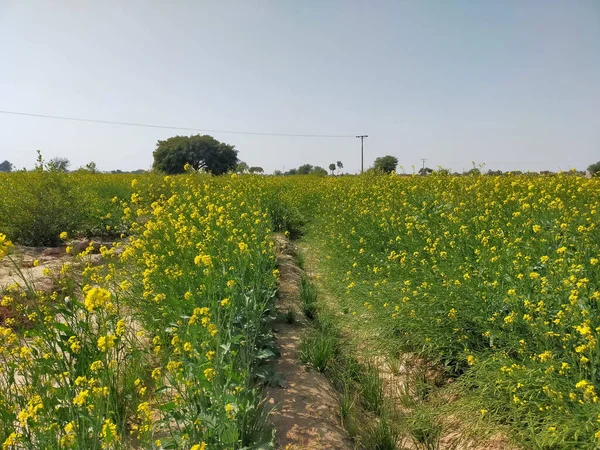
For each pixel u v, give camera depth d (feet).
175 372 10.09
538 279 13.66
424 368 14.96
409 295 16.26
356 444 11.19
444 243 18.92
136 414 10.51
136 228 20.80
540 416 10.80
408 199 26.94
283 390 12.73
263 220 24.38
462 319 14.29
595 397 9.30
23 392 10.03
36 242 30.63
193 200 27.12
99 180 53.93
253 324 13.52
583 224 17.10
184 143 148.66
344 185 43.88
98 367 9.20
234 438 8.60
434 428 11.89
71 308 12.34
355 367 14.96
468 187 25.23
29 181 33.22
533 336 12.21
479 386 12.29
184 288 14.92
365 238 25.11
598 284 12.65
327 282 23.53
